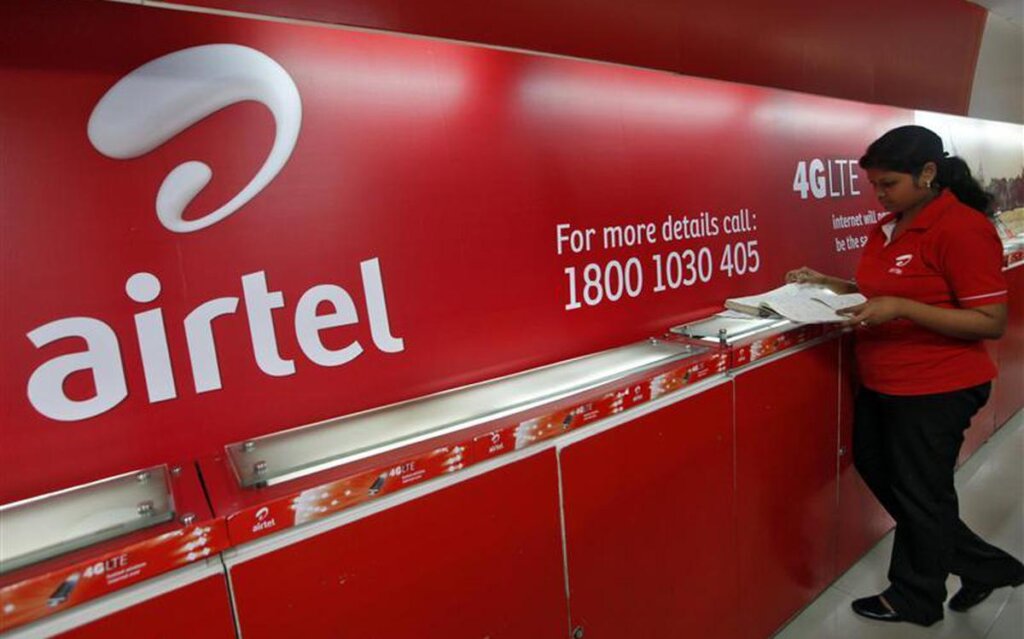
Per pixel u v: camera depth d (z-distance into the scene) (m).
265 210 1.10
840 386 2.03
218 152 1.05
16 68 0.88
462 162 1.36
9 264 0.89
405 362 1.30
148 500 0.89
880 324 1.73
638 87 1.71
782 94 2.17
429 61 1.28
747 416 1.69
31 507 0.88
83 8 0.92
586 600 1.34
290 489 0.91
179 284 1.03
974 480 2.91
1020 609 2.04
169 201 1.01
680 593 1.57
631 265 1.74
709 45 1.87
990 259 1.55
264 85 1.08
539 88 1.48
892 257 1.75
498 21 1.38
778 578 1.91
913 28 2.81
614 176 1.67
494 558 1.15
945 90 3.19
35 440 0.93
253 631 0.88
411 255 1.29
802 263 2.35
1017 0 3.24
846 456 2.13
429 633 1.07
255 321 1.11
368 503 0.97
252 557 0.87
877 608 1.99
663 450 1.46
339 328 1.21
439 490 1.05
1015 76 3.96
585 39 1.55
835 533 2.14
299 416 1.17
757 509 1.77
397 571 1.02
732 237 2.04
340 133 1.18
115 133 0.96
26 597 0.70
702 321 1.92
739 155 2.04
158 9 0.98
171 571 0.81
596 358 1.60
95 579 0.75
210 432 1.08
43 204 0.91
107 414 0.98
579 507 1.29
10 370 0.91
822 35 2.29
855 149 2.59
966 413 1.74
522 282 1.49
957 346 1.70
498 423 1.17
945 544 1.84
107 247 0.97
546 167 1.52
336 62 1.16
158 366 1.02
